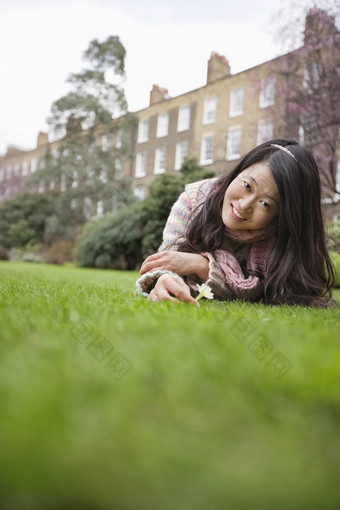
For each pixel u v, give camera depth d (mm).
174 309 1378
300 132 9312
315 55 8391
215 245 2381
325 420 458
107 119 21906
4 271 5562
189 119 20156
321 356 666
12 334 794
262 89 9688
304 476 316
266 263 2439
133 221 14102
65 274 5621
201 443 367
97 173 21781
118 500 273
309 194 2260
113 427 375
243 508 270
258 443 380
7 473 282
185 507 268
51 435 334
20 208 24672
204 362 603
